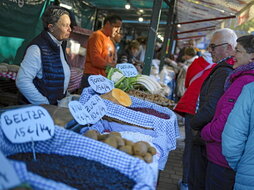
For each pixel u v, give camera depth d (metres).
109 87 2.64
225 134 1.80
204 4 5.56
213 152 2.14
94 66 3.76
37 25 5.94
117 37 4.35
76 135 1.43
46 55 2.34
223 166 2.10
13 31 5.36
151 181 1.21
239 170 1.81
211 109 2.31
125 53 6.29
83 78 3.88
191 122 2.53
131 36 12.02
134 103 2.95
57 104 2.54
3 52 5.26
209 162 2.21
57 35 2.40
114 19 3.70
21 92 2.36
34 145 1.45
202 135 2.21
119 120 2.25
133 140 1.75
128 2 7.26
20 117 1.36
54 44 2.38
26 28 5.66
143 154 1.45
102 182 1.20
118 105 2.25
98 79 2.59
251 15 4.16
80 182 1.18
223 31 2.61
